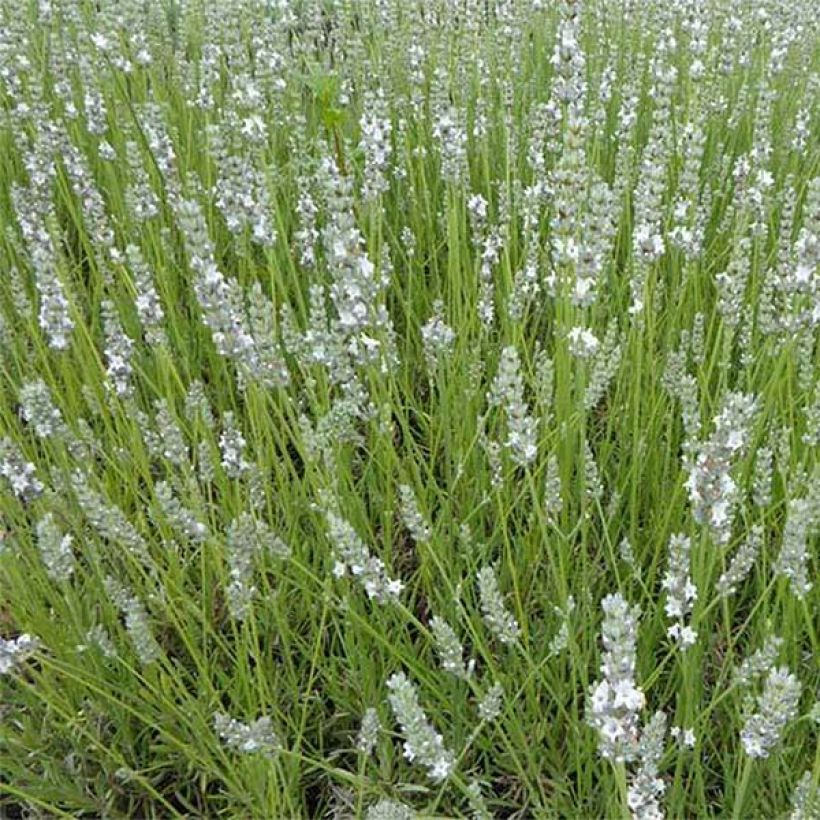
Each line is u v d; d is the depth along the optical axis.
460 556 0.53
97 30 1.03
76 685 0.50
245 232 0.63
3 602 0.49
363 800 0.48
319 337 0.51
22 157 0.86
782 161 0.84
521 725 0.48
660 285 0.65
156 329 0.53
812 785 0.35
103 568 0.54
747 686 0.43
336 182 0.46
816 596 0.49
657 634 0.49
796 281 0.47
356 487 0.60
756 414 0.52
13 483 0.43
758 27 1.03
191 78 0.94
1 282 0.73
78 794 0.48
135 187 0.67
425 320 0.76
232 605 0.42
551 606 0.47
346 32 1.03
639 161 0.84
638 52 0.98
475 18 0.92
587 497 0.49
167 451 0.46
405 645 0.50
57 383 0.67
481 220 0.71
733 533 0.53
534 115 0.84
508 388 0.38
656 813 0.33
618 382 0.57
